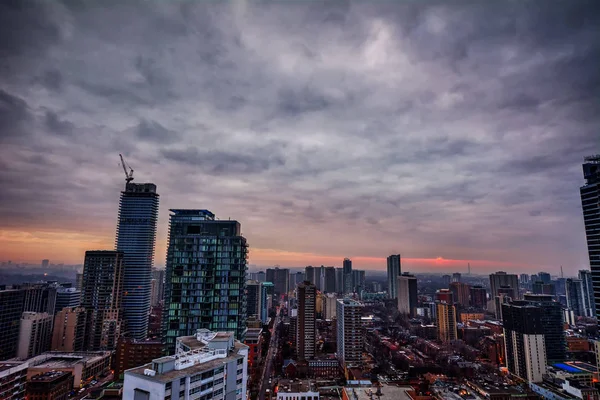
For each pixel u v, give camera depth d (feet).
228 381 382.01
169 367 346.13
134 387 333.01
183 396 333.62
